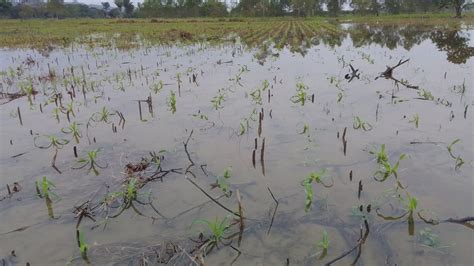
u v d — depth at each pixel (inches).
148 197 178.7
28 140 254.5
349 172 199.8
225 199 176.9
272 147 234.5
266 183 190.7
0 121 297.9
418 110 301.6
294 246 143.5
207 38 977.5
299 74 453.1
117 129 272.2
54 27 1622.8
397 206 166.9
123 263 135.4
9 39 1036.5
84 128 275.9
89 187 189.3
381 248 140.4
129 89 391.9
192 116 296.8
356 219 158.4
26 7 3073.3
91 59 631.2
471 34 1035.9
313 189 183.2
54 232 154.8
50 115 310.5
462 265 131.9
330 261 134.6
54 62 611.2
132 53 692.1
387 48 732.7
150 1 3053.6
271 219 159.8
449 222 154.4
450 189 180.2
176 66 526.0
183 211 167.8
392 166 204.1
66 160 221.1
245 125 274.2
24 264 137.3
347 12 3415.4
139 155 225.8
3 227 158.6
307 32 1210.0
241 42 881.5
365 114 294.5
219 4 2965.1
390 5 2805.1
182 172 203.6
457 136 244.1
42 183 180.7
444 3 1945.1
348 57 597.6
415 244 142.0
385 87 381.4
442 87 376.2
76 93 382.9
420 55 615.2
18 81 459.5
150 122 285.7
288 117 291.1
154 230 154.7
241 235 150.0
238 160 217.5
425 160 210.5
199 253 136.2
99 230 155.6
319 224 155.8
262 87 385.7
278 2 2967.5
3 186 191.9
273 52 676.7
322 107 315.0
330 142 240.4
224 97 350.0
